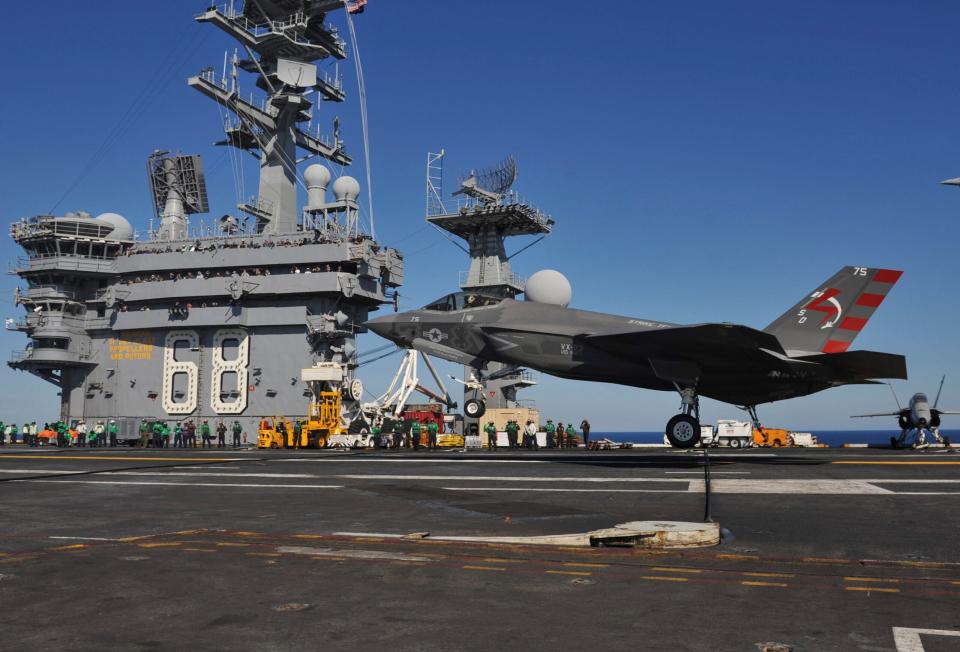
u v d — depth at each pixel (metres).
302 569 7.48
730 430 49.16
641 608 5.90
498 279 64.44
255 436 55.91
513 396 62.03
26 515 12.24
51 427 60.31
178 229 62.81
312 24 56.94
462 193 64.62
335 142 66.12
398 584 6.79
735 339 21.95
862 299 25.48
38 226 60.53
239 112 57.25
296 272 56.97
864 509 11.73
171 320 57.44
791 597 6.25
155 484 17.59
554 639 5.11
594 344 24.08
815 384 24.69
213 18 51.75
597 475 18.05
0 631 5.39
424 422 54.03
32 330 59.88
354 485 16.66
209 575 7.24
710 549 8.34
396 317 26.38
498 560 7.85
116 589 6.68
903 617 5.64
